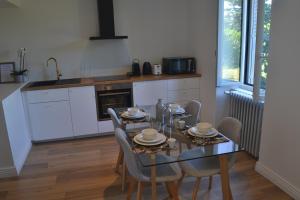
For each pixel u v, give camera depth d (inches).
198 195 103.0
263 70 114.2
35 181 117.2
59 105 155.8
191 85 174.6
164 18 183.2
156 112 112.1
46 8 164.4
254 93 117.6
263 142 113.2
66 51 172.7
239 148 79.5
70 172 124.1
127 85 163.6
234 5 139.8
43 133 157.5
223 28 141.6
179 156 76.4
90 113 161.6
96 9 170.1
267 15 109.4
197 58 176.9
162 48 187.5
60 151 147.7
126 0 174.6
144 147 79.6
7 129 116.6
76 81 163.8
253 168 120.9
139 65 180.5
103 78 171.8
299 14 89.7
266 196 101.3
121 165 126.1
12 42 164.7
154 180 81.2
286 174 102.6
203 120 174.9
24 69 168.9
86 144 156.4
